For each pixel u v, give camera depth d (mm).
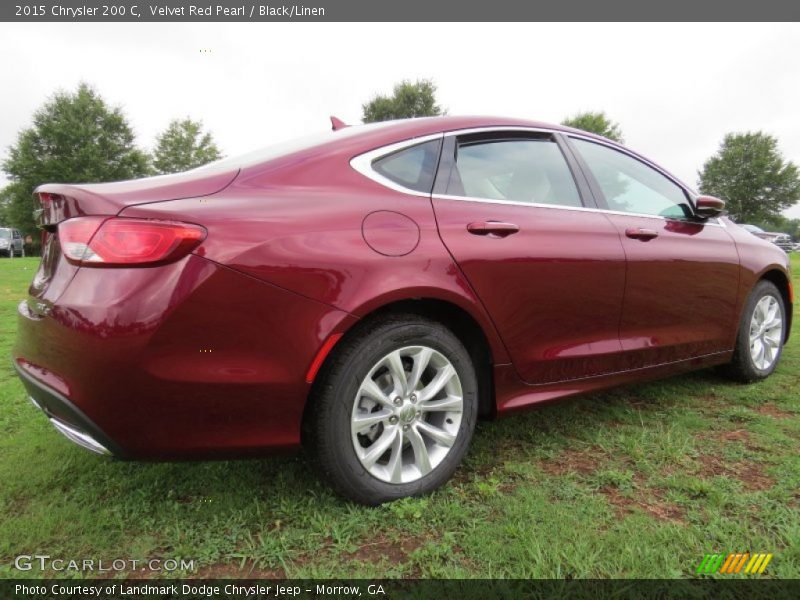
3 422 2721
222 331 1573
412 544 1678
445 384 2023
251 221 1663
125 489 2029
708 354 3096
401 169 2092
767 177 49594
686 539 1650
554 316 2301
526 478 2100
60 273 1652
